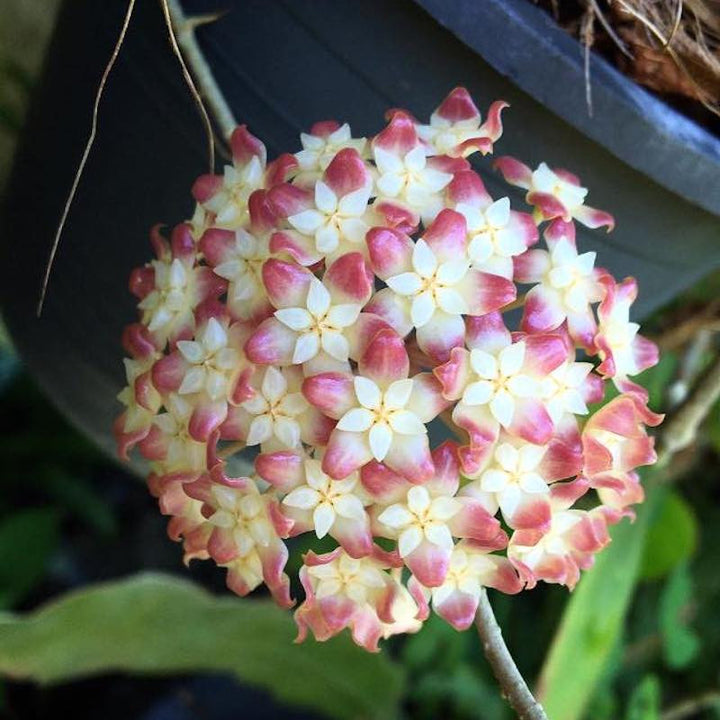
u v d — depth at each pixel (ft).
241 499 0.43
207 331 0.43
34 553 0.95
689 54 0.53
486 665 0.92
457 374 0.41
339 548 0.43
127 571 1.03
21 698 0.96
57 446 1.02
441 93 0.50
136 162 0.54
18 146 0.63
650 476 0.67
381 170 0.44
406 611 0.44
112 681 0.96
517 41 0.47
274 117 0.52
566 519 0.45
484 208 0.43
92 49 0.54
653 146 0.50
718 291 0.73
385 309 0.42
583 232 0.53
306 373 0.41
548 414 0.42
